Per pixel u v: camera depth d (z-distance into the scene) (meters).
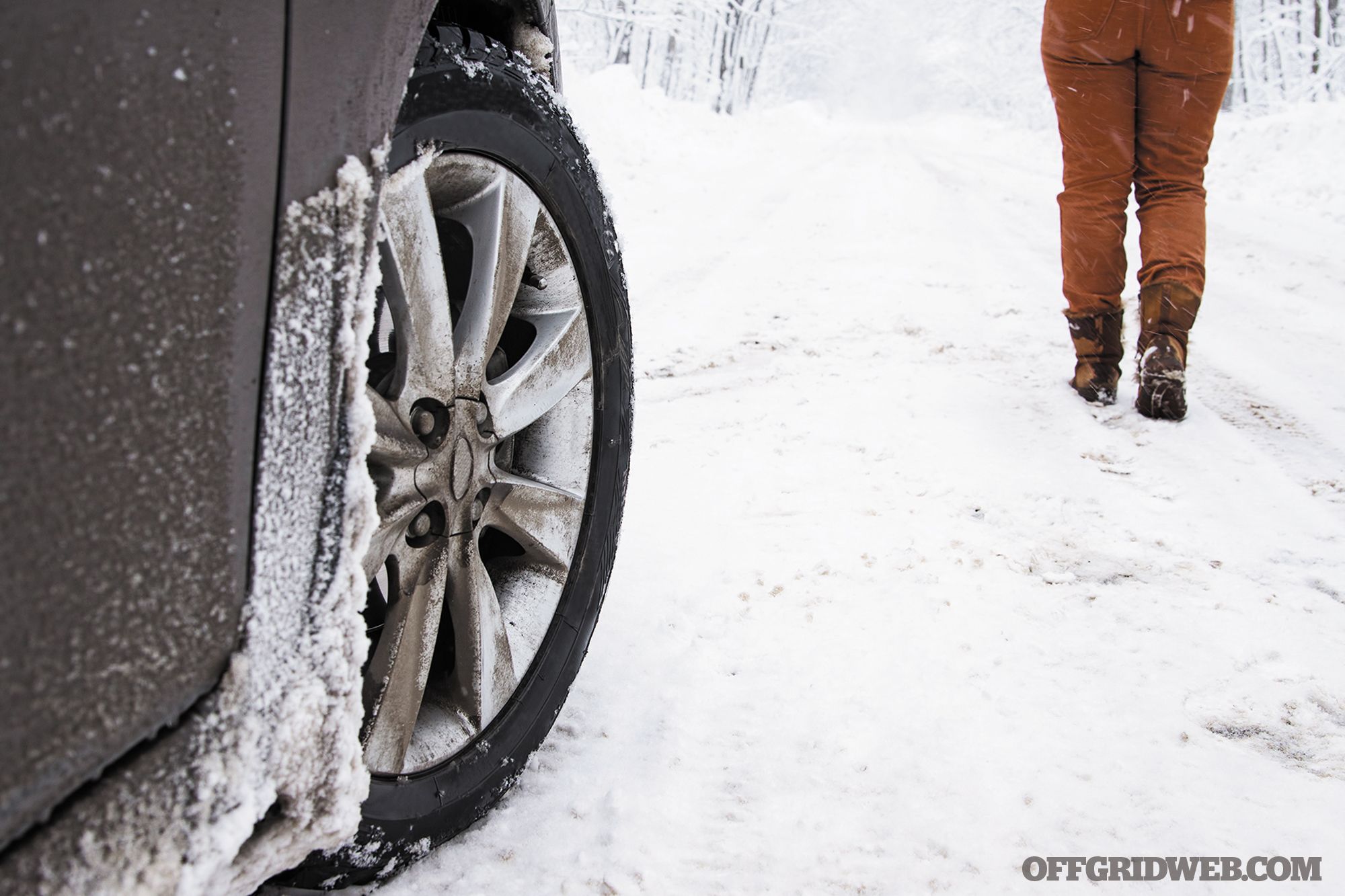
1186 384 4.43
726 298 6.53
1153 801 1.83
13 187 0.75
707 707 2.11
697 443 3.83
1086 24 3.73
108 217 0.82
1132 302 6.29
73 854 0.81
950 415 4.15
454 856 1.61
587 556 1.86
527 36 1.74
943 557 2.87
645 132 19.14
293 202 1.03
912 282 6.89
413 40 1.20
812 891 1.58
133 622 0.85
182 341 0.90
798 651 2.34
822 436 3.89
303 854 1.12
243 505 0.98
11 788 0.75
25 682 0.76
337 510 1.11
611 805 1.75
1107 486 3.43
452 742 1.58
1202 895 1.58
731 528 3.05
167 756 0.90
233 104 0.95
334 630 1.10
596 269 1.84
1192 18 3.65
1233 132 16.86
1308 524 3.13
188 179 0.90
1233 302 6.47
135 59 0.84
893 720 2.07
